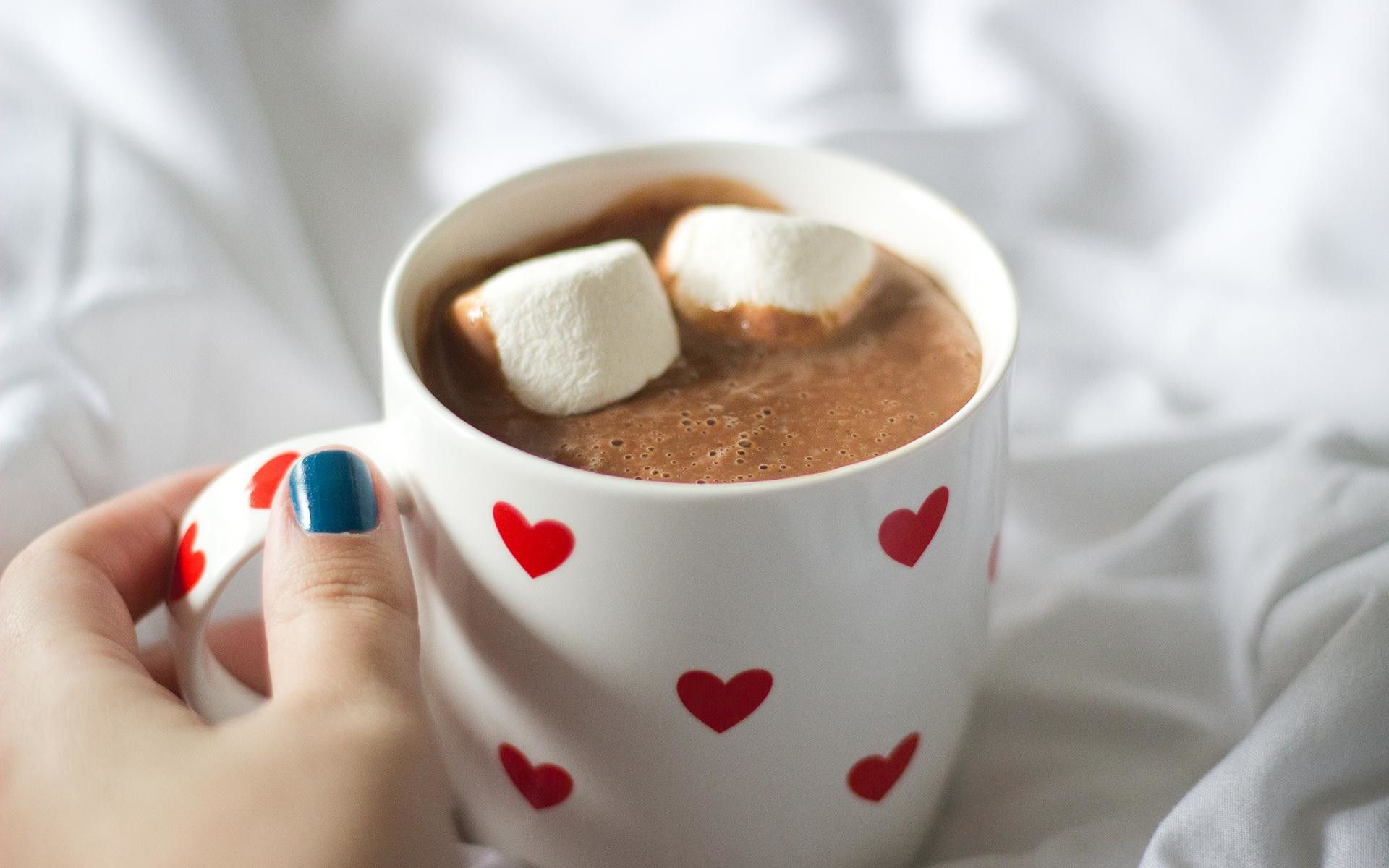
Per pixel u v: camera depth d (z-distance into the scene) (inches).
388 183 16.4
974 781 13.2
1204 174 16.2
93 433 13.4
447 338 11.8
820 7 16.3
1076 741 13.3
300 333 15.2
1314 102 15.4
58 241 14.2
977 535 11.0
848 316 12.1
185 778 10.1
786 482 10.1
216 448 14.6
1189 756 13.0
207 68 15.3
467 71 16.3
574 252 12.1
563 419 11.5
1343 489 13.6
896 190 12.6
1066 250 16.0
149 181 14.7
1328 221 15.4
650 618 10.5
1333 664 12.1
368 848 10.0
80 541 11.8
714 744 10.9
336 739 10.1
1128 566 14.1
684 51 16.4
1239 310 15.4
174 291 14.1
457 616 11.1
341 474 10.8
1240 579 13.6
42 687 10.7
